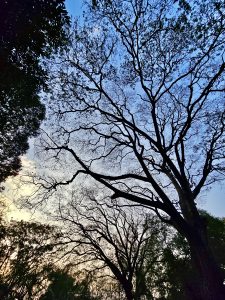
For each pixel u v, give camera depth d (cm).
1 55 855
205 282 1191
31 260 3519
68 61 1655
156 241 2933
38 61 1016
